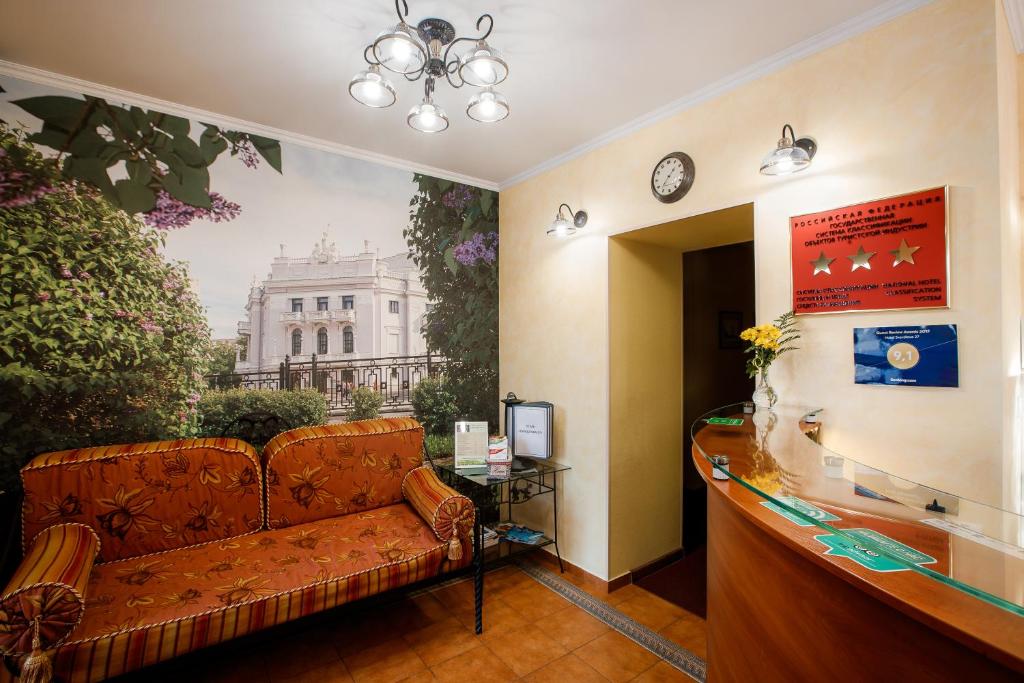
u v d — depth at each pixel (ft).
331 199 10.03
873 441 5.96
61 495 6.70
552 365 10.84
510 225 12.21
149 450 7.46
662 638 7.79
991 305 5.13
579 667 7.10
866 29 6.06
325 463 8.73
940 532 3.11
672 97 8.12
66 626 5.09
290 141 9.53
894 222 5.79
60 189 7.50
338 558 7.15
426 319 11.34
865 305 6.02
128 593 6.05
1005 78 5.65
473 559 8.19
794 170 6.32
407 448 9.64
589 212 9.97
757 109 7.20
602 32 6.41
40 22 6.19
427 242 11.35
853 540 2.89
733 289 15.11
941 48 5.48
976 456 5.21
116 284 7.94
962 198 5.32
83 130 7.66
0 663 5.07
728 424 6.26
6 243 7.14
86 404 7.70
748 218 8.17
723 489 4.34
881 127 5.93
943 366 5.44
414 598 9.16
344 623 8.31
